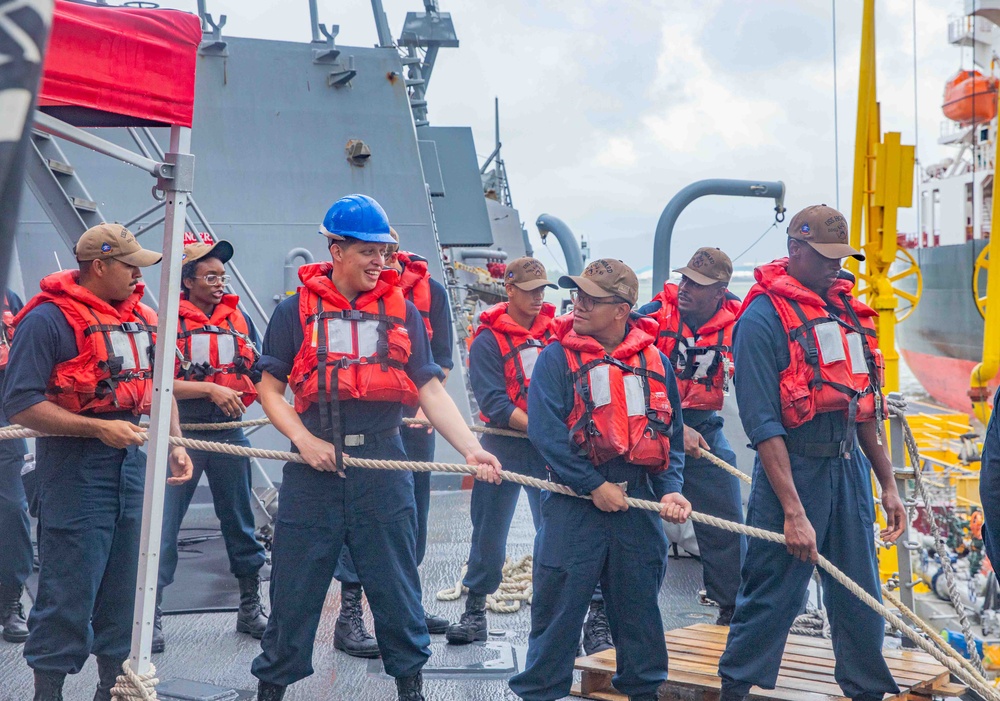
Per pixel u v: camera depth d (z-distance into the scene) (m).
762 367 3.70
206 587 6.07
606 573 3.71
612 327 3.72
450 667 4.58
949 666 3.39
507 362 5.09
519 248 18.66
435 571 6.48
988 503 3.41
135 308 3.92
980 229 31.95
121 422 3.58
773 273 3.84
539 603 3.70
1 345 5.12
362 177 10.01
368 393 3.56
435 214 13.28
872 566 3.78
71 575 3.57
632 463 3.65
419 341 3.81
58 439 3.62
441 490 9.52
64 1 2.94
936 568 15.84
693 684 3.99
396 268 5.04
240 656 4.78
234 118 9.80
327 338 3.57
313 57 10.11
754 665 3.77
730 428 7.73
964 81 31.42
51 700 3.55
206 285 5.25
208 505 8.88
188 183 3.27
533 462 5.05
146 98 3.12
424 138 13.59
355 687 4.36
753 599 3.80
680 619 5.59
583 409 3.61
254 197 9.70
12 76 0.85
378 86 10.26
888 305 11.60
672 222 10.49
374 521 3.64
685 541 7.00
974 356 32.81
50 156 5.34
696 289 5.25
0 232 0.83
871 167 11.70
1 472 4.90
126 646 3.77
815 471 3.72
